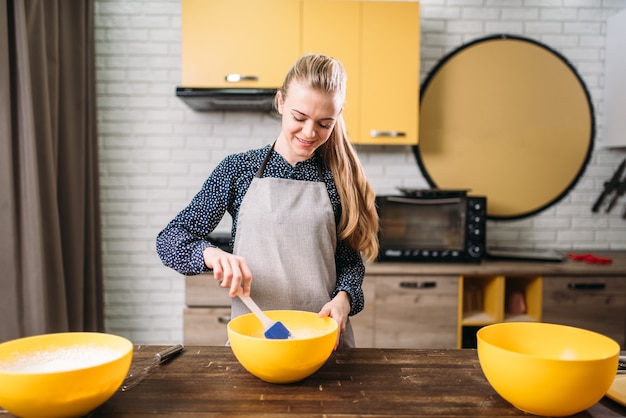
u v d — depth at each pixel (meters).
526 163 3.08
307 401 0.89
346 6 2.67
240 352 0.93
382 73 2.71
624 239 3.12
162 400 0.89
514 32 3.03
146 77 2.97
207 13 2.63
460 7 3.01
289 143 1.29
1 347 0.88
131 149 2.99
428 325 2.52
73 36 2.60
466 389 0.95
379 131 2.73
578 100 3.06
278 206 1.33
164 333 3.06
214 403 0.88
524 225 3.10
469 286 2.78
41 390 0.73
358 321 2.52
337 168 1.41
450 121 3.05
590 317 2.53
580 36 3.03
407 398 0.91
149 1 2.94
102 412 0.84
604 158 3.09
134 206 3.02
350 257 1.48
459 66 3.03
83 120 2.62
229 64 2.65
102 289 2.92
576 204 3.10
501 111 3.05
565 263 2.64
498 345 0.97
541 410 0.83
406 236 2.64
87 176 2.72
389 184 3.06
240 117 3.01
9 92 1.99
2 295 2.00
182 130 3.00
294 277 1.32
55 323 2.27
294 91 1.21
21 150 2.06
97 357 0.92
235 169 1.38
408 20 2.70
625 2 3.02
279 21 2.65
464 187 3.07
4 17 1.96
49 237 2.24
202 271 1.17
